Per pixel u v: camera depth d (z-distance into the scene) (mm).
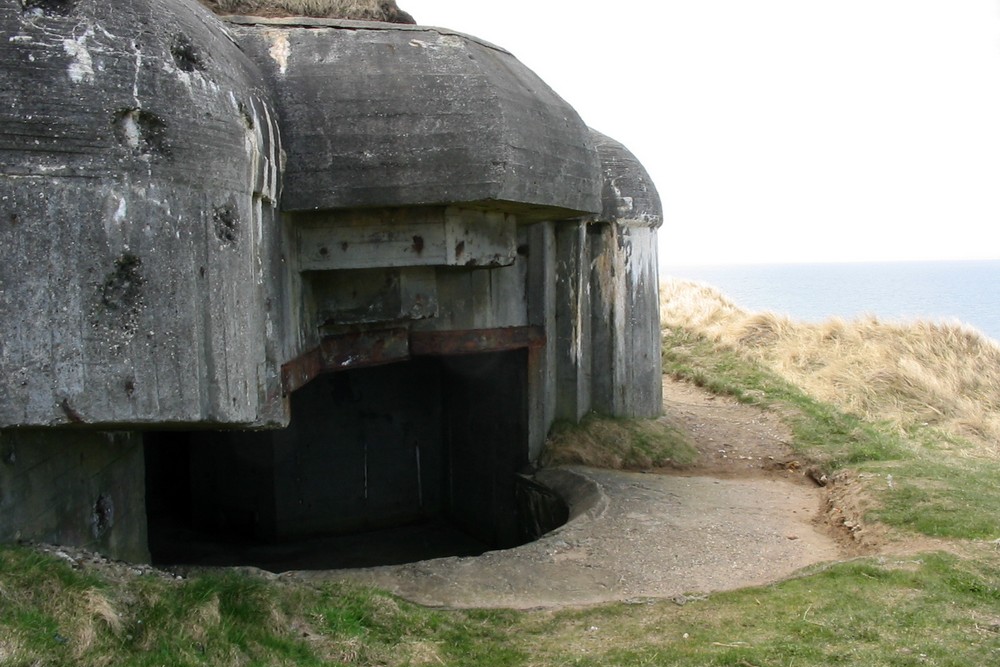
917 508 6715
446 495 10398
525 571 5680
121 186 3693
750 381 11734
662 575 5715
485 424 9453
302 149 5500
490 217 6750
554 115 6414
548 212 6812
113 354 3740
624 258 9633
